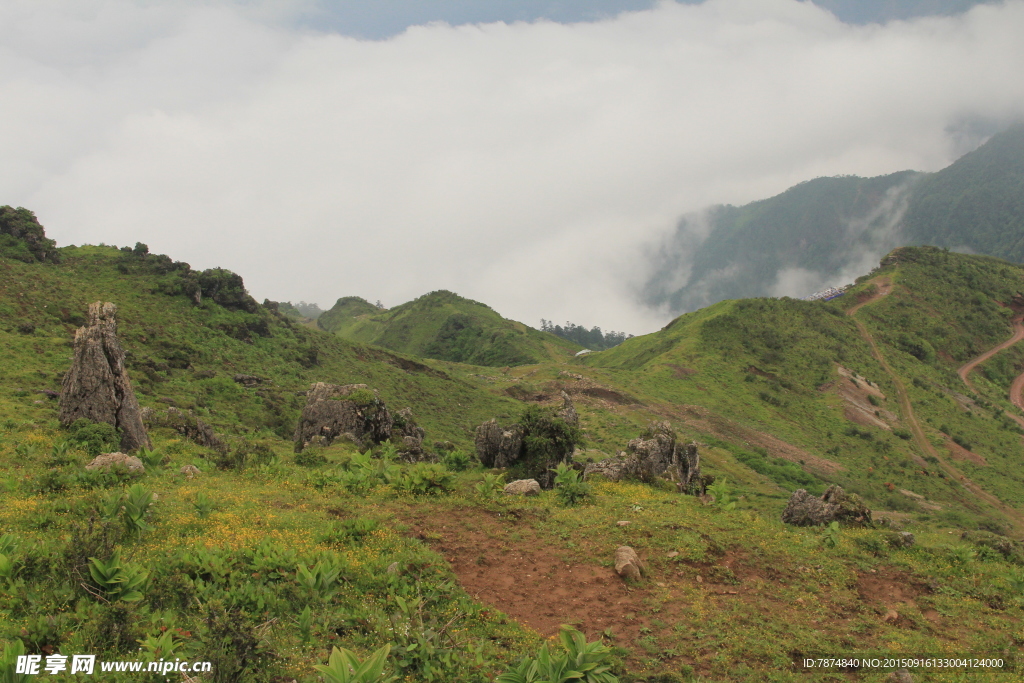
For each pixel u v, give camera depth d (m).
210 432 35.03
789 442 110.44
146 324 71.94
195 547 11.48
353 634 9.64
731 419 115.81
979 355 168.00
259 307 92.75
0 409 28.27
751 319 164.75
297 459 30.72
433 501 17.84
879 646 11.75
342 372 88.50
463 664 9.32
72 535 9.84
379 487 19.45
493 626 11.16
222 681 7.51
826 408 129.62
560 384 119.44
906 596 14.38
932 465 111.06
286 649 8.80
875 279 197.25
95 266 81.00
